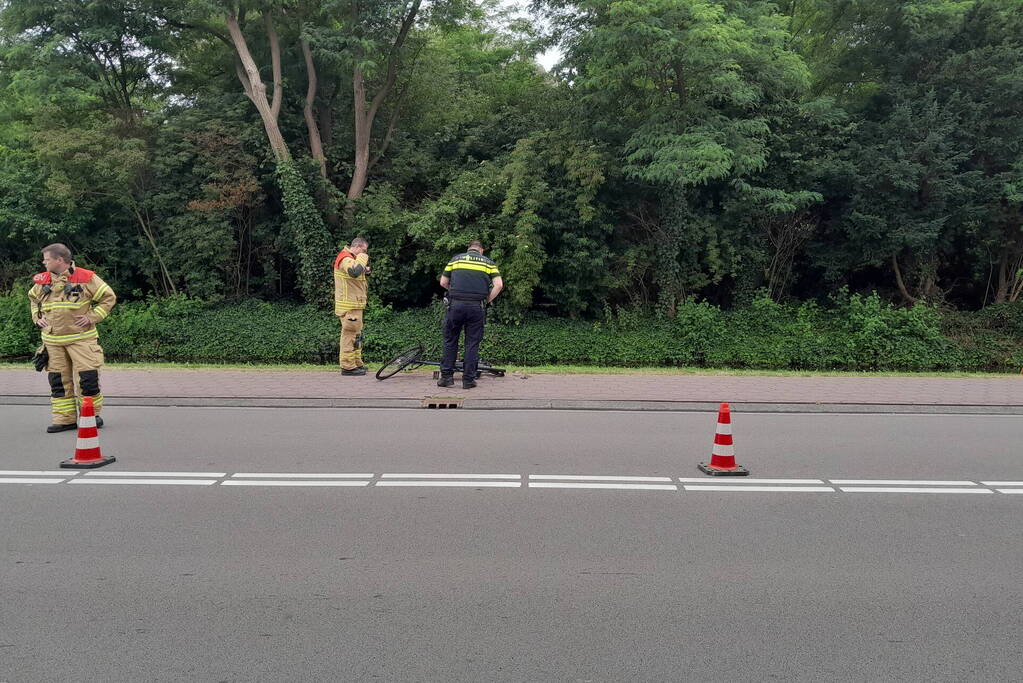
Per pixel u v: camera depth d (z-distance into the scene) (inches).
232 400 425.1
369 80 795.4
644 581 182.5
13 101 794.8
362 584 179.8
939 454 317.1
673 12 605.6
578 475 275.6
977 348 692.7
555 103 756.6
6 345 684.1
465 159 813.2
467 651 149.1
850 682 139.3
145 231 771.4
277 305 778.2
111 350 694.5
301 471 278.1
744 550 203.2
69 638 154.1
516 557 196.5
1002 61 710.5
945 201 715.4
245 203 752.3
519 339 697.0
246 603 169.8
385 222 726.5
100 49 751.7
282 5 759.1
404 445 322.0
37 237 756.6
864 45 765.3
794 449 324.8
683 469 286.0
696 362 698.8
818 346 689.6
